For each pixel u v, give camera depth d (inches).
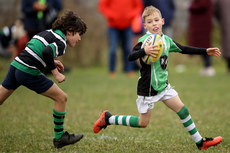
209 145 557.3
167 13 1475.1
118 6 1417.3
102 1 1435.8
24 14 1272.1
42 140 621.0
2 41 1392.7
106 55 2146.9
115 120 588.7
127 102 991.0
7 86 553.6
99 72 1811.0
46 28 1257.4
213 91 1159.6
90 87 1259.8
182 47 578.9
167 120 789.2
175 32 2103.8
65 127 721.6
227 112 858.8
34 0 1242.0
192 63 2140.7
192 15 1528.1
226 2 1503.4
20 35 1336.1
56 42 534.6
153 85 548.7
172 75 1585.9
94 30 2025.1
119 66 2028.8
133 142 608.1
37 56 538.9
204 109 894.4
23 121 772.0
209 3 1501.0
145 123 569.3
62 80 533.0
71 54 1959.9
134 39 1482.5
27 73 538.0
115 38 1469.0
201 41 1525.6
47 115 834.2
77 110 885.8
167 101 556.1
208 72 1589.6
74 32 551.5
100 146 583.8
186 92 1139.9
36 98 1034.1
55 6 1264.8
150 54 533.0
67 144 567.5
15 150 558.6
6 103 954.1
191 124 557.9
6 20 1815.9
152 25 563.5
